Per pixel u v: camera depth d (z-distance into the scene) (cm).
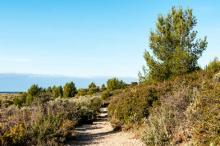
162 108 1395
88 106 2814
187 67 2103
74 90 5016
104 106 3853
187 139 1111
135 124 1684
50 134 1332
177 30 2156
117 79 5141
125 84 5066
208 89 1243
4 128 1241
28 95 3244
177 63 2105
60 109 2034
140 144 1317
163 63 2173
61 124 1565
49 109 1753
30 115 1602
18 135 1204
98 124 2230
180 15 2180
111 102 2347
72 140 1524
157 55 2189
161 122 1237
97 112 2770
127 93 1955
